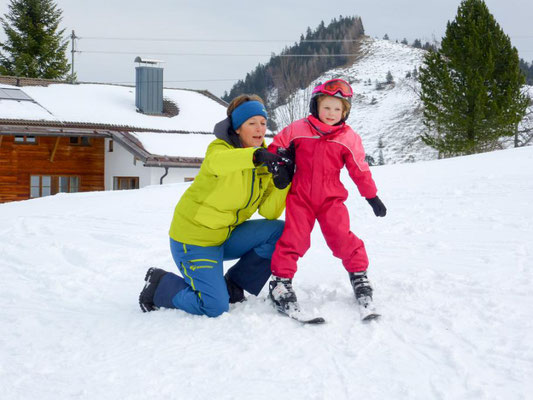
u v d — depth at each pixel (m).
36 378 2.69
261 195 3.50
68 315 3.77
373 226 6.12
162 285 3.63
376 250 5.02
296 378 2.53
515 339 2.76
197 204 3.41
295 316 3.22
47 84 28.33
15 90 25.94
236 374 2.60
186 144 24.59
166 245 6.12
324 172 3.46
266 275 3.69
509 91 30.02
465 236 5.21
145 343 3.05
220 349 2.90
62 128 23.70
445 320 3.08
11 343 3.23
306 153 3.47
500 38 30.62
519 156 12.38
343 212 3.53
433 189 8.36
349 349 2.80
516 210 6.14
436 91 31.34
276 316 3.33
